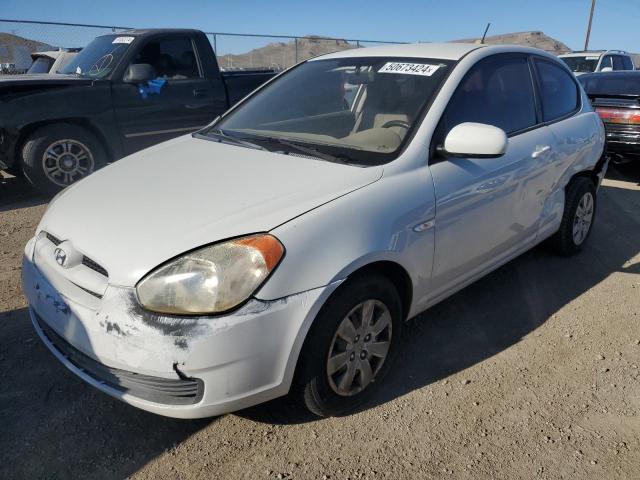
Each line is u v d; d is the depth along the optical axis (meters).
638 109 6.69
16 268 4.15
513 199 3.35
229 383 2.12
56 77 6.18
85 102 6.07
